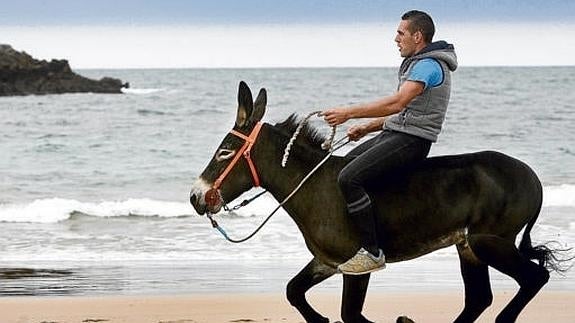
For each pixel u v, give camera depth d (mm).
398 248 9180
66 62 70562
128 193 27203
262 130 9141
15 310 12531
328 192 9078
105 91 69062
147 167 31797
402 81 9141
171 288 14438
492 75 71062
